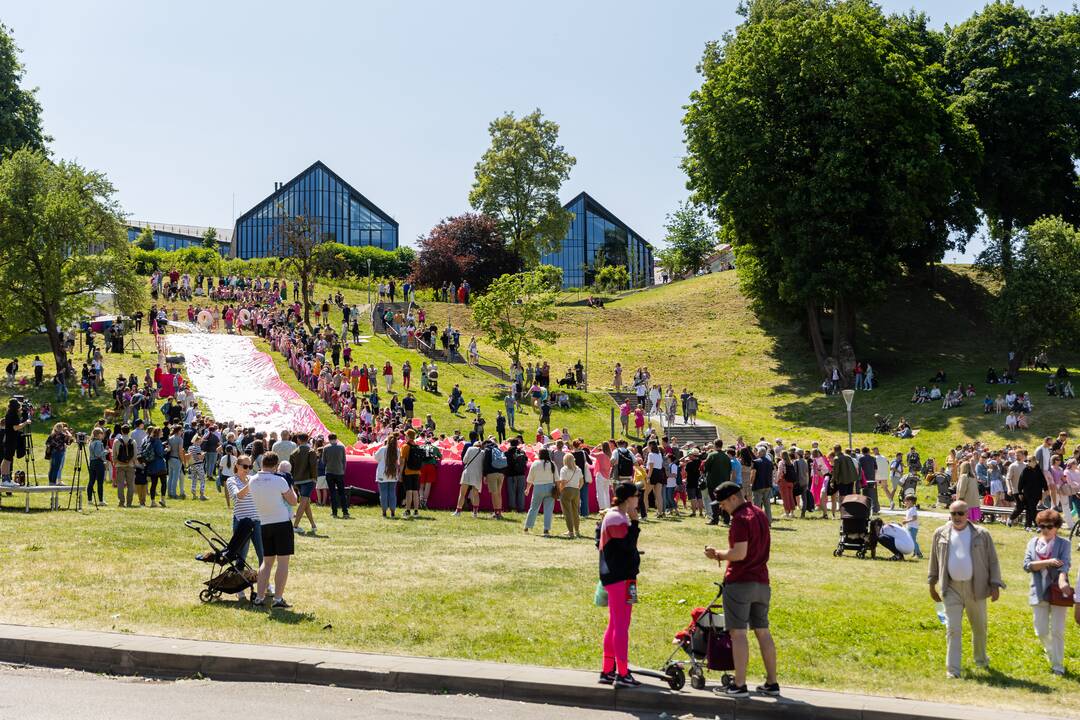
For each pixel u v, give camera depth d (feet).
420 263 282.15
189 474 90.48
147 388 132.36
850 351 187.52
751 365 207.41
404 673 29.91
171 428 82.07
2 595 38.22
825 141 171.73
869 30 185.47
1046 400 159.53
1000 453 102.47
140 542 51.96
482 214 293.23
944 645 37.60
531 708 28.35
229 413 133.39
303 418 132.57
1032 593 35.53
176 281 222.28
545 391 159.84
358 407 139.44
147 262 302.66
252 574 39.78
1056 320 173.78
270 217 411.75
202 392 143.13
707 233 363.76
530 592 43.21
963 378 183.42
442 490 80.84
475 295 273.33
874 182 175.32
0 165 155.22
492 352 206.08
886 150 173.47
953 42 216.74
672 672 29.53
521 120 297.12
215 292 222.69
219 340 173.47
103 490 78.74
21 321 144.15
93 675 30.25
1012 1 214.48
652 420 160.86
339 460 70.28
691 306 249.14
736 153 176.65
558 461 79.15
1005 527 83.61
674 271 370.12
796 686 31.37
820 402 182.09
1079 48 205.46
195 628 34.73
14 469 92.63
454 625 36.73
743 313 238.89
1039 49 205.05
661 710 28.71
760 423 171.01
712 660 29.89
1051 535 35.27
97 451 71.87
